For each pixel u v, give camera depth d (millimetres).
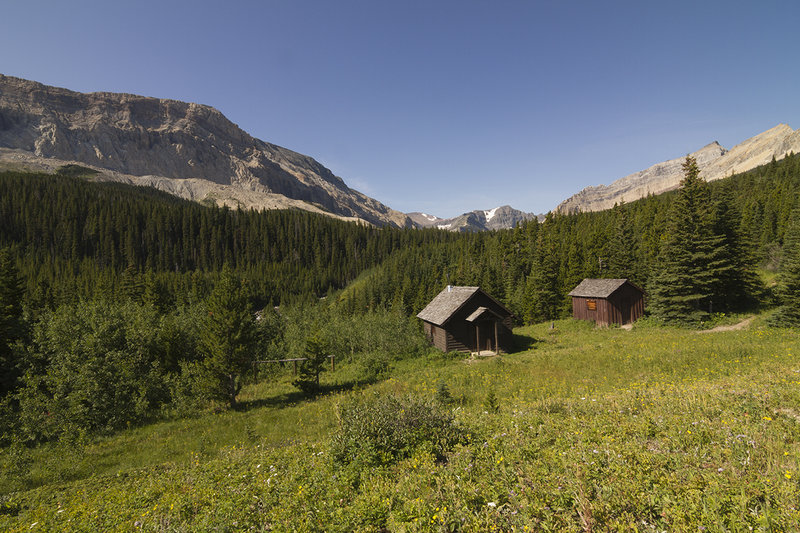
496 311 35594
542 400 14812
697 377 16125
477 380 22406
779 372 13156
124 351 27234
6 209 155250
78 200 175500
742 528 4102
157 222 180000
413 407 10297
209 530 6742
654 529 4387
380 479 7266
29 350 27828
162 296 68312
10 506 11094
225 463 12484
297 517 6480
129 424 20984
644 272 50344
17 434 19109
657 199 96312
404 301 83875
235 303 24688
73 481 13648
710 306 35906
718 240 34562
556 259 63531
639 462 6258
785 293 27453
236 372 24422
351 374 30734
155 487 10945
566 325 42812
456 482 6559
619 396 12867
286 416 20656
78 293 77875
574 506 5098
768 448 6145
